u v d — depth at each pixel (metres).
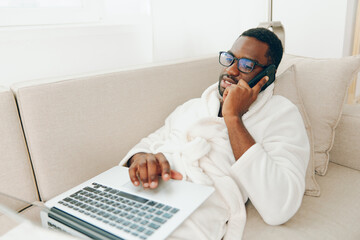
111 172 0.84
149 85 1.09
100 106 0.96
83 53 1.35
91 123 0.94
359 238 0.75
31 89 0.83
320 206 0.87
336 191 0.95
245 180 0.77
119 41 1.47
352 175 1.04
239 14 1.78
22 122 0.84
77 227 0.58
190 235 0.68
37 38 1.19
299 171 0.81
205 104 0.98
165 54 1.52
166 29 1.48
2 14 1.17
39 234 0.44
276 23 1.40
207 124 0.89
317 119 1.04
